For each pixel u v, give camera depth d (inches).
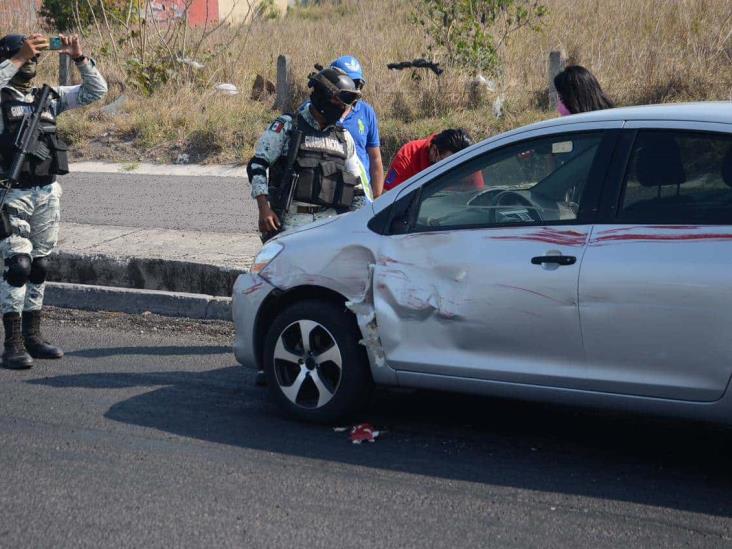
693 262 167.3
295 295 215.9
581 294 176.6
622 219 176.7
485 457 193.0
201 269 317.7
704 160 172.4
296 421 214.2
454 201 196.9
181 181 500.4
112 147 571.8
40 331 281.4
